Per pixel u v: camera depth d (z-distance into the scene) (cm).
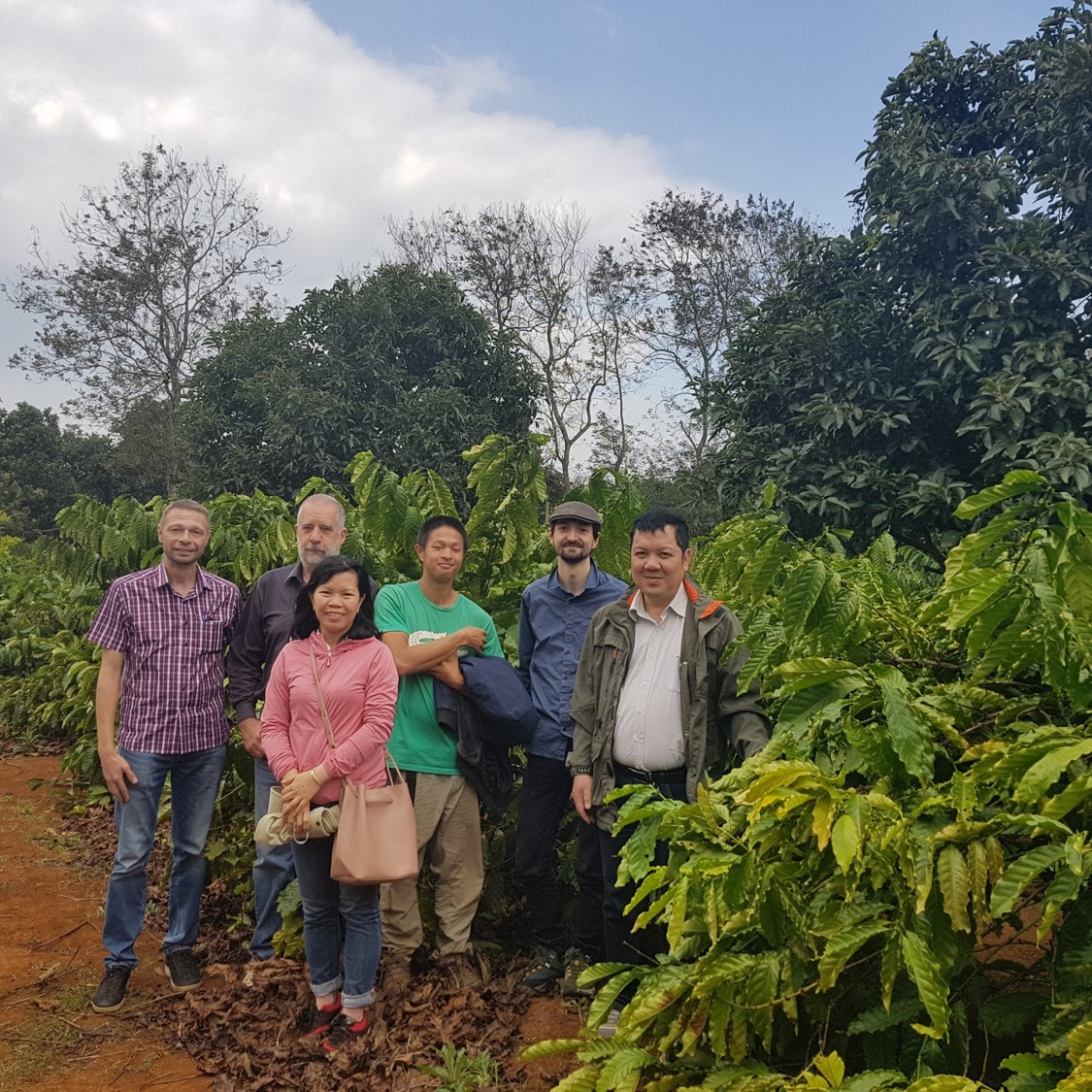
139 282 2856
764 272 2459
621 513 458
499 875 423
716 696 308
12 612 959
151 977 389
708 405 982
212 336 1862
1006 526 212
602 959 359
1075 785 167
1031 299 788
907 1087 177
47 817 626
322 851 327
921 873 182
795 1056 233
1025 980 237
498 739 372
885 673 213
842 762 235
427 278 1927
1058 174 809
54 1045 331
